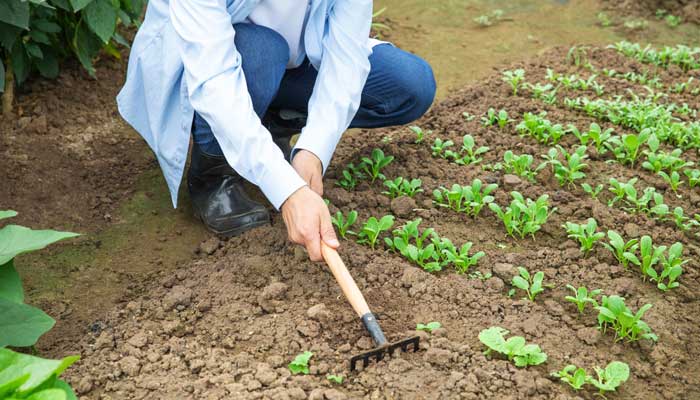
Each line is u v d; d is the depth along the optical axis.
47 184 3.56
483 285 2.95
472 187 3.41
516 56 5.06
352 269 3.02
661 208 3.35
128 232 3.32
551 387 2.47
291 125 3.56
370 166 3.69
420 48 5.12
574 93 4.48
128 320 2.77
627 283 2.98
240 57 2.77
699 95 4.53
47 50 4.13
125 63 4.55
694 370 2.62
